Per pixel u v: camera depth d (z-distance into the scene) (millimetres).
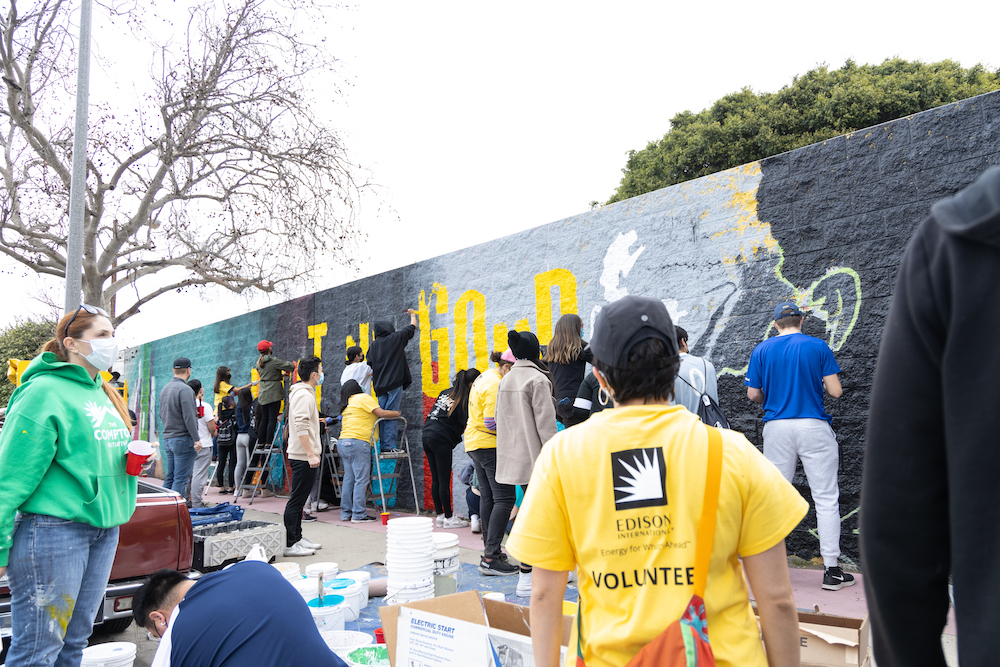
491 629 2250
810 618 2369
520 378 4875
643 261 6082
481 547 6156
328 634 3100
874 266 4641
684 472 1395
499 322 7512
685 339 4438
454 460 7734
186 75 12984
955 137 4328
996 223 805
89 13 8891
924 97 19109
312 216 12930
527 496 1560
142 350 17891
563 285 6820
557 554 1491
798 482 4949
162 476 14406
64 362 2867
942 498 922
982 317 837
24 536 2676
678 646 1280
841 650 2207
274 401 9836
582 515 1445
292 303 11438
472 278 7918
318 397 10555
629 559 1382
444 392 7418
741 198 5418
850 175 4805
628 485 1411
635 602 1358
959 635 849
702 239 5652
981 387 834
